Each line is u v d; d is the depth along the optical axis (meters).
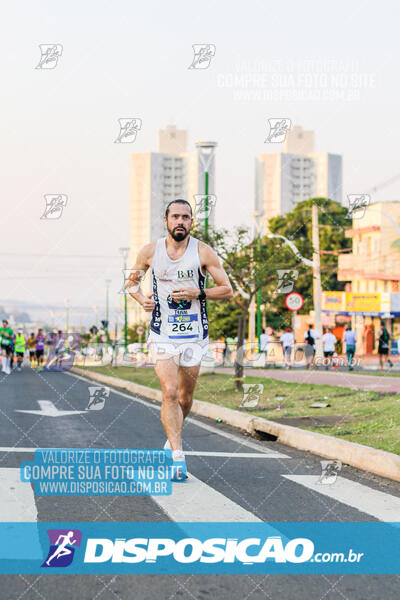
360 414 10.45
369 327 47.81
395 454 6.94
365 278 48.28
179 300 6.31
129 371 27.28
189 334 6.36
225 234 17.05
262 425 9.87
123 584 3.72
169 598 3.55
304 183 94.31
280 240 17.38
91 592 3.60
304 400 13.06
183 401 6.70
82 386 20.47
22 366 35.56
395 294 46.16
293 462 7.54
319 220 54.16
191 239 6.36
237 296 18.64
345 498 5.76
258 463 7.42
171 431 6.33
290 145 97.81
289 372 24.03
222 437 9.61
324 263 54.12
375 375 21.31
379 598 3.61
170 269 6.29
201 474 6.67
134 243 102.62
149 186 102.88
